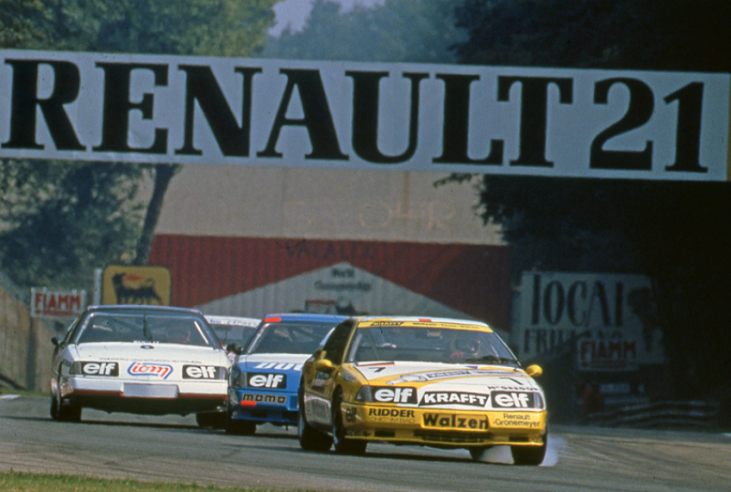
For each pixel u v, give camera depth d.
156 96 108.19
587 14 121.12
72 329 53.53
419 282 123.06
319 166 107.62
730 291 119.81
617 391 122.75
